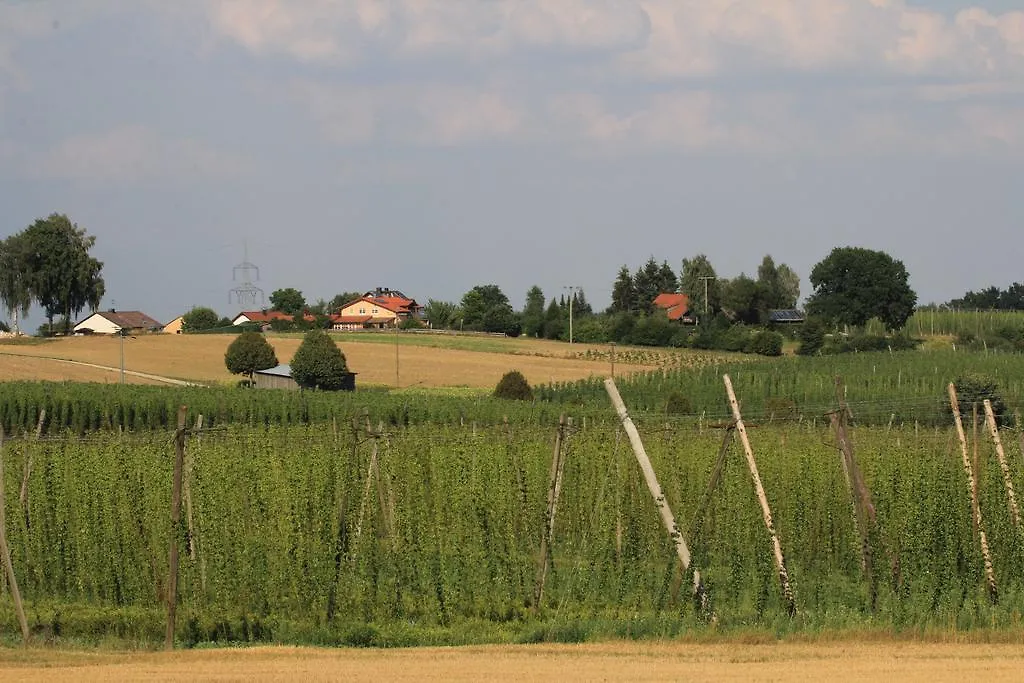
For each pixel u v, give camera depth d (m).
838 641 38.97
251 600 43.97
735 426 44.97
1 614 44.09
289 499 45.56
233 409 121.12
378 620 43.19
